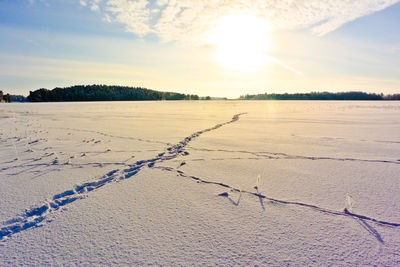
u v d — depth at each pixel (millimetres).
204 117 15320
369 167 3949
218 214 2336
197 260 1652
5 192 2902
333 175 3543
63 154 4938
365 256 1685
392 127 9453
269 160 4449
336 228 2061
